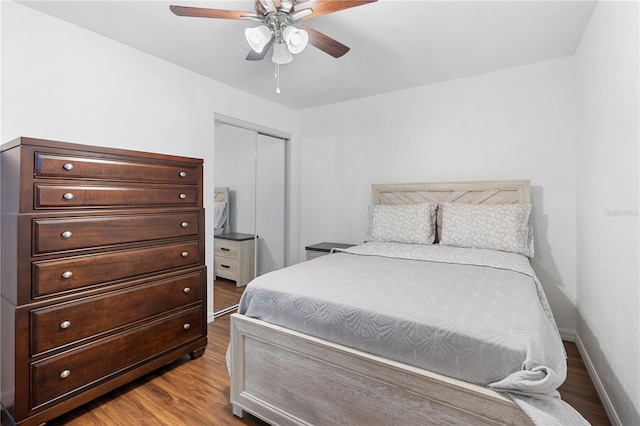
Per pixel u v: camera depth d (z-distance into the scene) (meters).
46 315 1.59
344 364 1.36
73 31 2.14
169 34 2.26
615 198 1.59
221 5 1.93
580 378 2.09
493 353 1.06
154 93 2.61
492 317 1.20
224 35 2.28
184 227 2.26
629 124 1.41
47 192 1.60
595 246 1.98
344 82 3.20
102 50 2.29
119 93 2.38
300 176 4.26
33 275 1.56
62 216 1.66
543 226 2.75
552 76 2.69
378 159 3.60
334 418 1.40
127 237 1.93
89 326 1.75
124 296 1.91
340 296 1.47
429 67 2.83
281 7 1.65
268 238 3.98
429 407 1.16
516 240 2.46
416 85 3.29
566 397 1.89
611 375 1.67
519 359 1.02
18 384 1.51
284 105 4.01
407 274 1.84
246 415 1.75
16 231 1.51
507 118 2.88
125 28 2.19
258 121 3.67
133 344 1.95
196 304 2.34
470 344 1.11
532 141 2.78
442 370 1.16
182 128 2.82
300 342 1.49
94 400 1.86
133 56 2.47
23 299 1.53
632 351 1.39
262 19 1.73
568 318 2.66
